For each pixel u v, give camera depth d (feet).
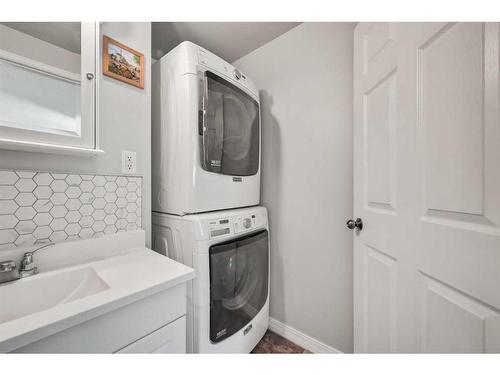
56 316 1.76
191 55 3.81
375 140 3.20
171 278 2.48
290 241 5.26
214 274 3.69
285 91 5.32
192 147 3.76
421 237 2.39
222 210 4.46
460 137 1.96
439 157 2.17
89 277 2.75
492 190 1.71
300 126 5.07
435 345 2.21
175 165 3.96
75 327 1.85
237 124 4.61
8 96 2.44
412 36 2.49
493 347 1.71
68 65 2.84
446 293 2.10
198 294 3.51
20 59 2.55
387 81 2.94
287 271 5.32
